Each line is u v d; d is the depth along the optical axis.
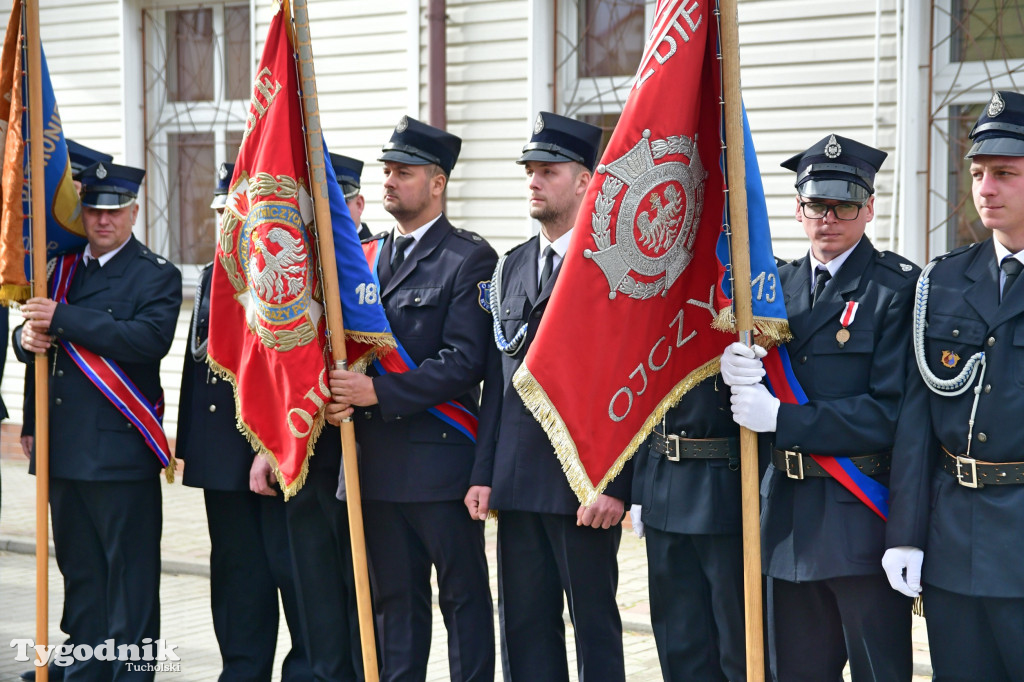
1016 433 3.00
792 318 3.38
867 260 3.36
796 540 3.32
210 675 4.84
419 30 7.72
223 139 8.84
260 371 3.81
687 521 3.58
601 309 3.10
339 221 3.75
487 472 3.87
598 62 7.29
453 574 4.00
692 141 3.14
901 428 3.20
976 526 3.05
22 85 4.25
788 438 3.18
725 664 3.62
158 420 4.49
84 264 4.55
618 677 3.76
